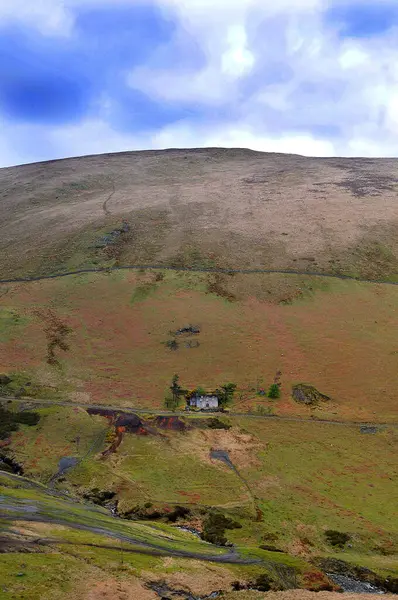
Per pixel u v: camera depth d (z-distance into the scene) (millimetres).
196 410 78062
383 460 67875
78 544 40406
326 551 50406
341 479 63719
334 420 76625
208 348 94438
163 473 62688
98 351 94250
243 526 53281
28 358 90875
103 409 76688
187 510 55688
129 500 56594
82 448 67250
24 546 37875
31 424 71875
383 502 59625
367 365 89438
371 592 42812
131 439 69500
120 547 41562
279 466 65500
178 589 35969
